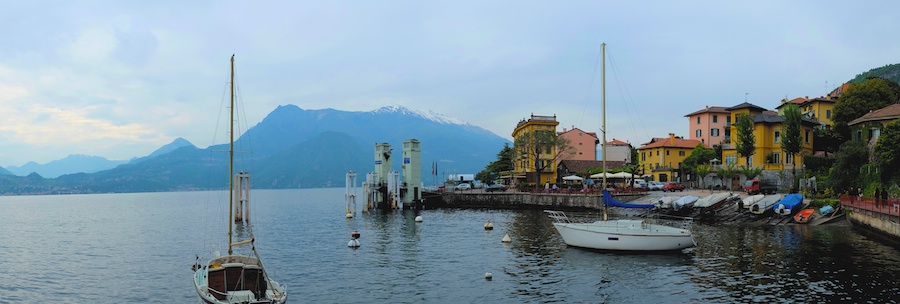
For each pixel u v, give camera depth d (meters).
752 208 61.78
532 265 38.97
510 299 29.92
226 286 26.34
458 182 138.00
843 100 95.94
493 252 45.06
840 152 71.12
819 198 66.62
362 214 92.12
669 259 40.03
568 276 35.19
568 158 137.75
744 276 33.72
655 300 29.09
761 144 95.25
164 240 63.56
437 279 35.28
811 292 29.39
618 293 30.70
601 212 79.31
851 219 55.84
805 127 92.19
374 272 38.03
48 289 36.44
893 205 44.53
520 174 126.69
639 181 101.69
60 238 69.12
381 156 103.00
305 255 46.47
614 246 43.56
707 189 90.44
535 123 125.62
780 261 37.84
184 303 31.98
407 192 102.38
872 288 29.80
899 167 59.06
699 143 115.44
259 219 92.19
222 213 121.25
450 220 75.25
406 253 45.94
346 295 31.66
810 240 46.81
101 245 59.91
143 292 34.91
